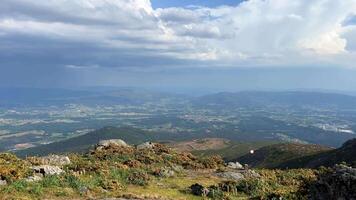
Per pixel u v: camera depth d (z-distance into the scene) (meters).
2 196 25.27
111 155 45.81
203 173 42.31
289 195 26.67
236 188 32.88
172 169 41.94
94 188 29.69
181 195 31.03
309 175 39.00
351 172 20.69
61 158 41.00
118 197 28.41
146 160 44.97
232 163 50.03
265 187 33.50
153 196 28.95
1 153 37.22
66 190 28.39
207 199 30.05
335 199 20.34
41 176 31.14
